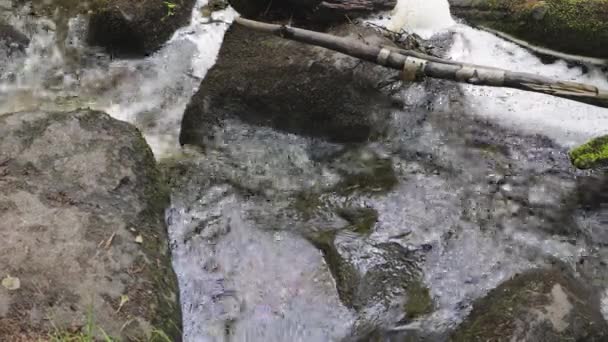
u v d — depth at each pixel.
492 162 3.64
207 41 4.32
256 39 3.88
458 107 3.79
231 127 3.82
